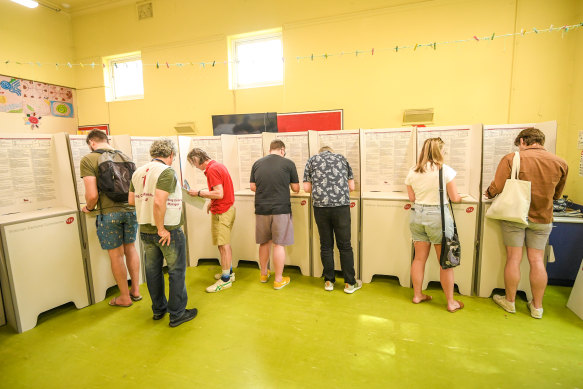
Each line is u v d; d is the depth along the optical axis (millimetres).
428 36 3564
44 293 2209
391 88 3771
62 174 2418
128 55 5066
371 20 3738
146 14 4754
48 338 2020
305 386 1547
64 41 5133
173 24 4637
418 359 1735
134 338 1995
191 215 3201
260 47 4441
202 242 3244
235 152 3270
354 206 2742
